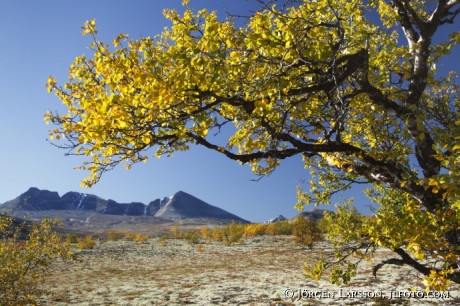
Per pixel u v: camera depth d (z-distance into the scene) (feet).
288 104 17.25
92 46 14.85
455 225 15.08
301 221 137.80
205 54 14.85
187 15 19.04
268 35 14.65
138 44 14.84
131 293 58.95
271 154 19.11
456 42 18.28
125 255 133.69
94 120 14.57
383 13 22.07
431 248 14.66
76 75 16.42
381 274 59.93
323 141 21.33
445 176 11.05
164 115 16.56
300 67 17.63
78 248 153.79
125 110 15.07
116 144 16.76
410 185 18.38
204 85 15.74
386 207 26.89
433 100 21.95
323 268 21.70
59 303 51.96
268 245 152.25
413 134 18.19
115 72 14.57
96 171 18.62
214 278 72.64
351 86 21.06
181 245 176.65
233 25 15.97
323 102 20.44
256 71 16.40
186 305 47.14
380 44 20.57
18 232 45.91
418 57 19.25
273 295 50.01
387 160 19.53
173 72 14.98
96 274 86.38
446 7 18.72
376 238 17.69
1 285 40.91
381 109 19.86
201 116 15.56
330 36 17.97
